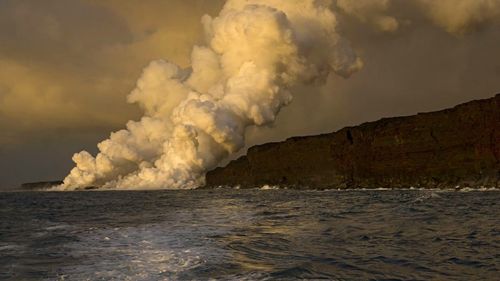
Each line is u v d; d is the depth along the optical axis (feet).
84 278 38.52
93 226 86.48
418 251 51.57
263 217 101.60
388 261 45.80
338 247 55.62
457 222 81.05
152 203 191.11
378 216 97.66
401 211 109.70
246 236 66.39
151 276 38.83
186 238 64.03
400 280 37.68
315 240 62.03
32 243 61.67
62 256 49.55
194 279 37.58
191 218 101.09
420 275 39.47
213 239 62.90
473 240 59.16
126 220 99.86
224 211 123.85
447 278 38.22
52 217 119.03
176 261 45.42
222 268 41.98
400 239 61.82
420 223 81.00
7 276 39.91
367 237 64.44
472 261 44.93
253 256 48.78
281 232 71.56
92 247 56.08
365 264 44.27
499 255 47.65
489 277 38.27
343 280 37.52
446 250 51.75
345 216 100.17
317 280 37.42
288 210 123.85
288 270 40.88
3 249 55.88
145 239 63.36
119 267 42.63
